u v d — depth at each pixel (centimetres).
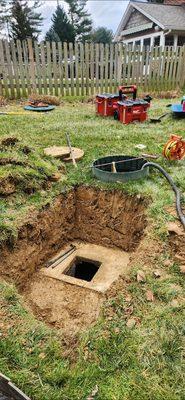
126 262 342
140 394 158
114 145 475
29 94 791
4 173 320
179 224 287
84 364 173
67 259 348
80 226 388
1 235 269
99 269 329
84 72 820
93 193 366
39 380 165
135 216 340
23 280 289
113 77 867
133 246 344
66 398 157
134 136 521
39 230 311
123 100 625
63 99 797
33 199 326
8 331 191
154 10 1597
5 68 738
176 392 159
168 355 177
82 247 376
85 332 192
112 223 364
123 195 350
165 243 268
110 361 174
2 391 165
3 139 368
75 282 299
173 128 568
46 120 603
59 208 345
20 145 376
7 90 759
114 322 198
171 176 374
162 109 713
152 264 247
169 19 1503
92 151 451
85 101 800
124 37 1884
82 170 395
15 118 606
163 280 231
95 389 160
